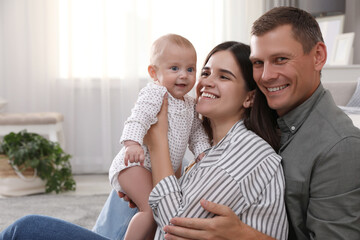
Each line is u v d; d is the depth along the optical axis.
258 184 1.03
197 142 1.40
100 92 4.50
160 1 4.51
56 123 3.66
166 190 1.07
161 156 1.16
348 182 0.93
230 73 1.16
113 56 4.49
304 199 1.01
